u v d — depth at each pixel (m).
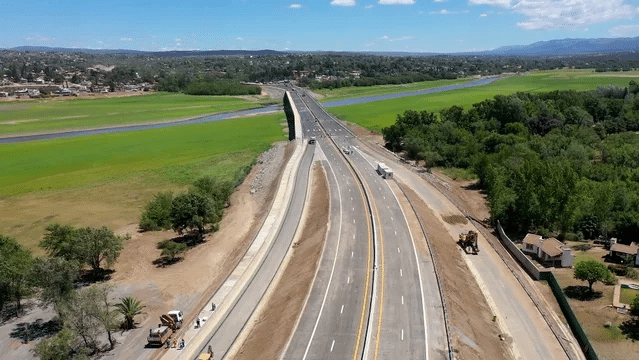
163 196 96.81
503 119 157.12
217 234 88.31
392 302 54.81
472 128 152.75
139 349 52.75
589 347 48.81
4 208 103.69
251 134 185.38
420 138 138.62
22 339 56.69
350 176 114.31
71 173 130.38
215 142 170.38
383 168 112.75
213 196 99.50
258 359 46.94
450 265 66.88
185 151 155.88
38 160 145.00
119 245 73.31
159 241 85.62
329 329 49.59
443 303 53.91
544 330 53.84
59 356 48.78
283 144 163.00
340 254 68.88
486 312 57.34
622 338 50.78
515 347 50.72
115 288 68.12
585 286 62.06
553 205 79.75
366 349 45.34
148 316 60.53
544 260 70.31
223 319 57.12
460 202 100.75
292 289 60.88
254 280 67.19
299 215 92.88
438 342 46.81
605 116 162.25
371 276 61.53
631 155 112.38
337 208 89.69
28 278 58.78
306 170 122.12
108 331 53.41
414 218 83.44
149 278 71.19
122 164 139.62
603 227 76.19
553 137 129.62
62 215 99.06
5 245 67.69
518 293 62.03
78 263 65.12
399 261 66.00
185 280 70.25
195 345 51.88
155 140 175.25
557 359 48.69
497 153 118.44
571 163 103.12
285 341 47.69
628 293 59.06
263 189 114.06
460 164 128.50
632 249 68.00
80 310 52.94
